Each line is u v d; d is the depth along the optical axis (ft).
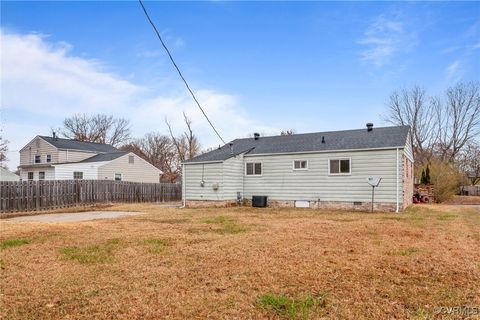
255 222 33.53
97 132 183.73
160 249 20.17
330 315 10.55
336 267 15.97
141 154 174.50
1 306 11.39
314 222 33.40
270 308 11.12
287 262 16.90
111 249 20.29
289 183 56.18
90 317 10.52
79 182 62.18
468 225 31.35
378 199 49.06
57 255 18.74
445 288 13.04
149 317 10.51
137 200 76.23
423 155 121.80
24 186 52.42
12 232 27.25
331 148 53.06
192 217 39.27
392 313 10.69
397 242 22.26
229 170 57.72
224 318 10.40
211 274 14.97
